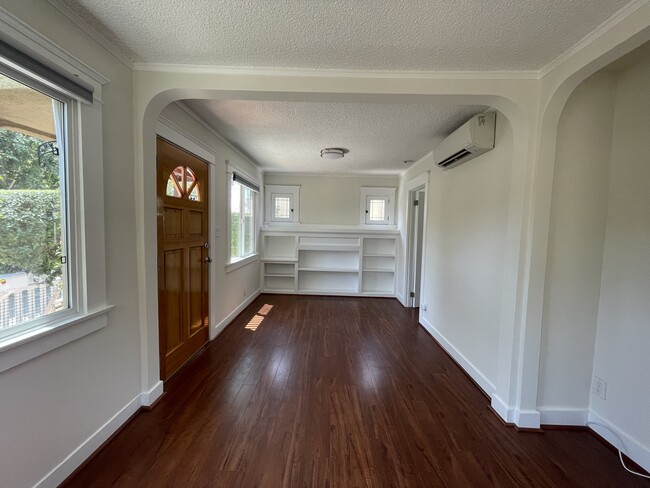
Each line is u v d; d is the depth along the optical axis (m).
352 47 1.50
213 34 1.42
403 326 3.70
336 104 2.24
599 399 1.75
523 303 1.79
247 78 1.74
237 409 1.92
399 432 1.75
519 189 1.78
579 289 1.77
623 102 1.64
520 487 1.40
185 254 2.49
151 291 1.90
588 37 1.37
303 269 5.20
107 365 1.59
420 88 1.74
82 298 1.42
